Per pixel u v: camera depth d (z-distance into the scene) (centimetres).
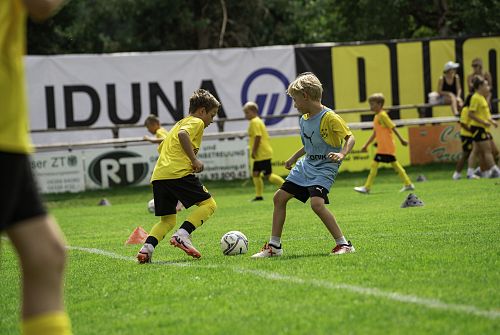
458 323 1186
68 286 1778
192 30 10069
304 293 1470
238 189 5738
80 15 9669
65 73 6397
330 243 2345
